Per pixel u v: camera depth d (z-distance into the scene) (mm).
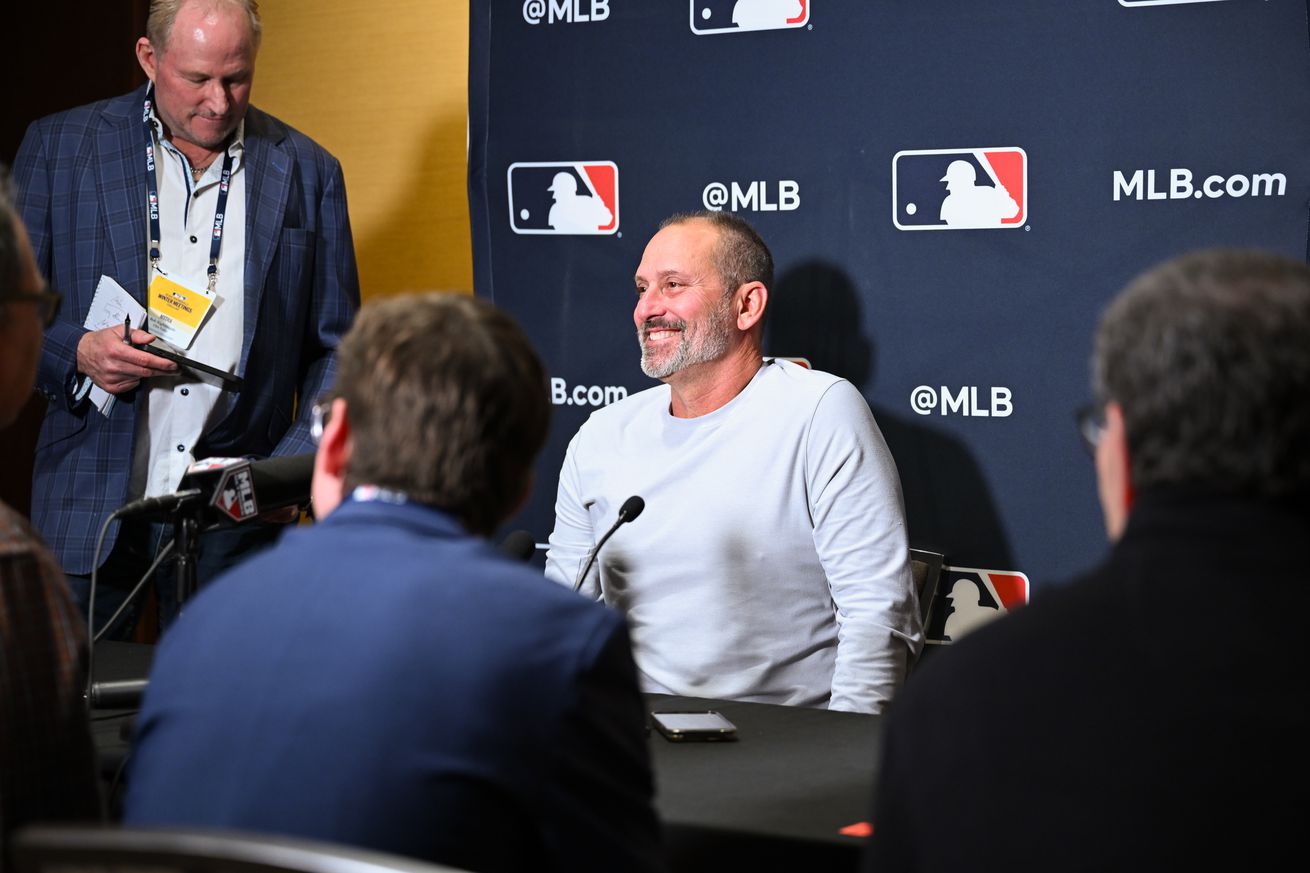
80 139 8531
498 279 9680
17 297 3779
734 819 4234
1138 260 8219
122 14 11195
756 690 7215
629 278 9367
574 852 3145
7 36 11391
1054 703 2598
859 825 4168
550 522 9625
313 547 3420
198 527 5469
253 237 8516
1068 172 8328
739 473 7312
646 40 9195
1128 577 2682
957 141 8547
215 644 3309
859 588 7031
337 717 3088
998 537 8656
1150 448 2729
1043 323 8453
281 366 8664
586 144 9391
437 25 10695
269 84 11289
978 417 8656
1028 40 8344
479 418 3459
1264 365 2613
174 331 8227
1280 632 2521
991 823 2561
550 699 3145
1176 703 2510
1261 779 2418
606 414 7863
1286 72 7844
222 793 3102
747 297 7465
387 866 2238
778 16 8875
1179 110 8070
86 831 2400
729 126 9055
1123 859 2434
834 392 7332
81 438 8398
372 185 11000
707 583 7273
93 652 5938
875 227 8789
